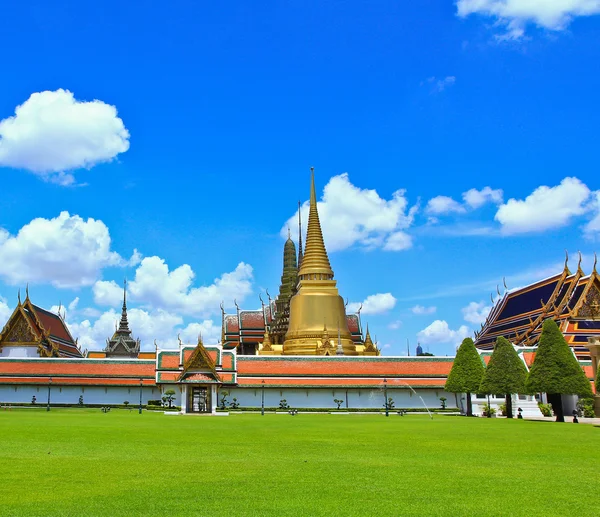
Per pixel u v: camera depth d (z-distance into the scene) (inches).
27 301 4662.9
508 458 1222.9
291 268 7121.1
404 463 1129.4
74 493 818.8
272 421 2471.7
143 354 6038.4
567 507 764.6
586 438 1695.4
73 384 3774.6
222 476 958.4
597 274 4106.8
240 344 6314.0
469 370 3344.0
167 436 1625.2
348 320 6186.0
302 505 761.6
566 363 2652.6
